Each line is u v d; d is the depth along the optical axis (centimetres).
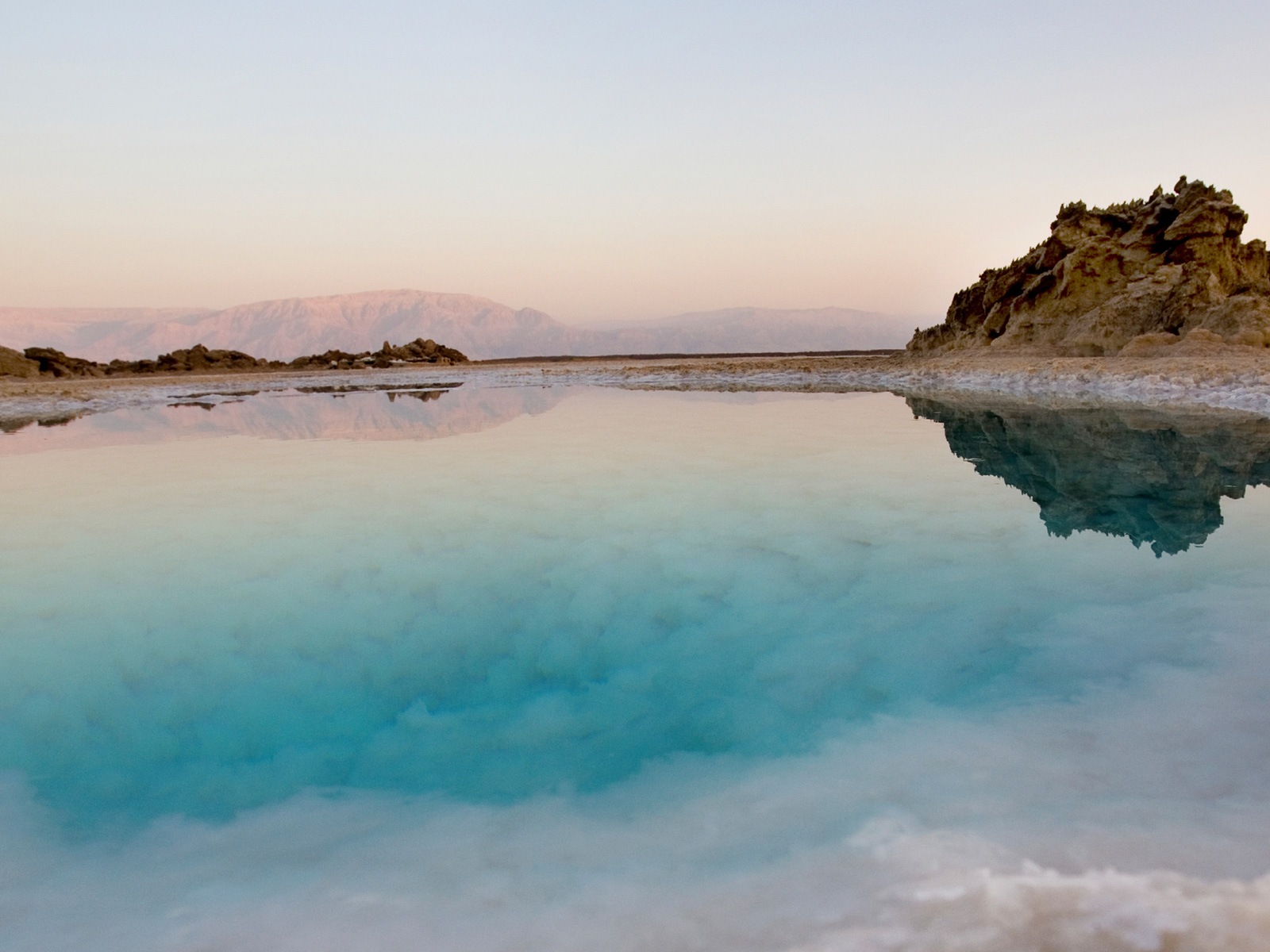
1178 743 220
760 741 250
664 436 934
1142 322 1359
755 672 301
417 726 275
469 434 1010
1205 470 603
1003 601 352
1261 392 902
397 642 341
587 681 303
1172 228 1424
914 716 256
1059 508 513
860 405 1255
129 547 487
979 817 189
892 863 171
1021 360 1479
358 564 440
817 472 662
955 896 155
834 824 193
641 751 250
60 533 524
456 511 556
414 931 161
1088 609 334
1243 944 133
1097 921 142
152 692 303
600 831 202
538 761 248
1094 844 171
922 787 209
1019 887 156
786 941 145
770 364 2422
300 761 255
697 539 467
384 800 230
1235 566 376
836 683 287
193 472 756
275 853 203
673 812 209
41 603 391
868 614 348
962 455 727
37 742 271
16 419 1393
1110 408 1003
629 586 395
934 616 340
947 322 2077
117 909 179
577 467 719
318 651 334
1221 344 1143
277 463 801
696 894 167
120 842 214
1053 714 246
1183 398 989
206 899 181
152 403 1716
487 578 412
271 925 167
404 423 1180
